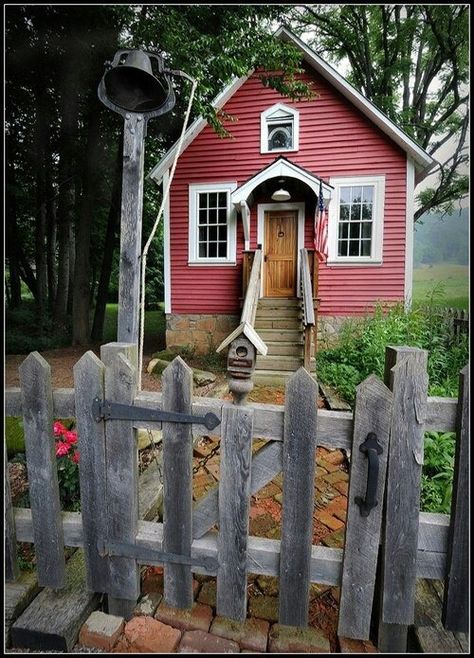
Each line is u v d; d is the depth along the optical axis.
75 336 9.00
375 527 1.24
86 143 8.70
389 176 6.62
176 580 1.42
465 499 1.19
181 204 7.41
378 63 14.02
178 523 1.38
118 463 1.39
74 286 9.01
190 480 1.35
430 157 6.36
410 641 1.34
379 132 6.59
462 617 1.25
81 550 1.73
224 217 7.38
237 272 7.32
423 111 13.63
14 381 5.12
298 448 1.25
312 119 6.82
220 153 7.19
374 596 1.37
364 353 5.04
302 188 6.98
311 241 7.19
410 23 11.65
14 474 2.36
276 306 6.68
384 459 1.21
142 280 2.31
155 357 6.52
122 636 1.36
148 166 10.92
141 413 1.33
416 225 16.33
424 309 6.61
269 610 1.47
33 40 6.73
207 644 1.32
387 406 1.19
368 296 6.86
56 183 9.87
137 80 2.29
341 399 4.05
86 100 8.05
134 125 2.27
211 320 7.44
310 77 6.73
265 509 2.21
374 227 6.73
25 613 1.37
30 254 12.91
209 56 5.00
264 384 5.05
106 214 12.57
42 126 8.26
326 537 1.95
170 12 4.80
